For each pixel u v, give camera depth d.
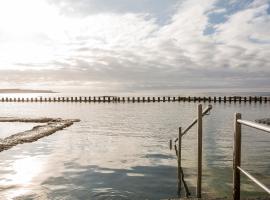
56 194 7.61
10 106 68.00
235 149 4.43
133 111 45.91
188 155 12.74
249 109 48.53
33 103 83.94
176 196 7.36
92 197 7.38
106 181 8.79
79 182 8.68
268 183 8.32
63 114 41.56
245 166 10.63
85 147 15.02
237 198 4.43
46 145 15.61
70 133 21.05
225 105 61.19
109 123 28.50
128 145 15.71
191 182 8.55
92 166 10.73
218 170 9.90
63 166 10.77
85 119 33.03
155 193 7.65
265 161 11.51
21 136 18.19
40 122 29.81
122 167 10.56
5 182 8.72
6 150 14.12
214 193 7.36
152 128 24.27
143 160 11.74
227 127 24.95
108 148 14.71
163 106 59.31
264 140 17.39
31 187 8.21
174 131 22.30
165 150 14.08
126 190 7.90
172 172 9.76
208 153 13.18
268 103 68.06
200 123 6.55
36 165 10.93
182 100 77.06
